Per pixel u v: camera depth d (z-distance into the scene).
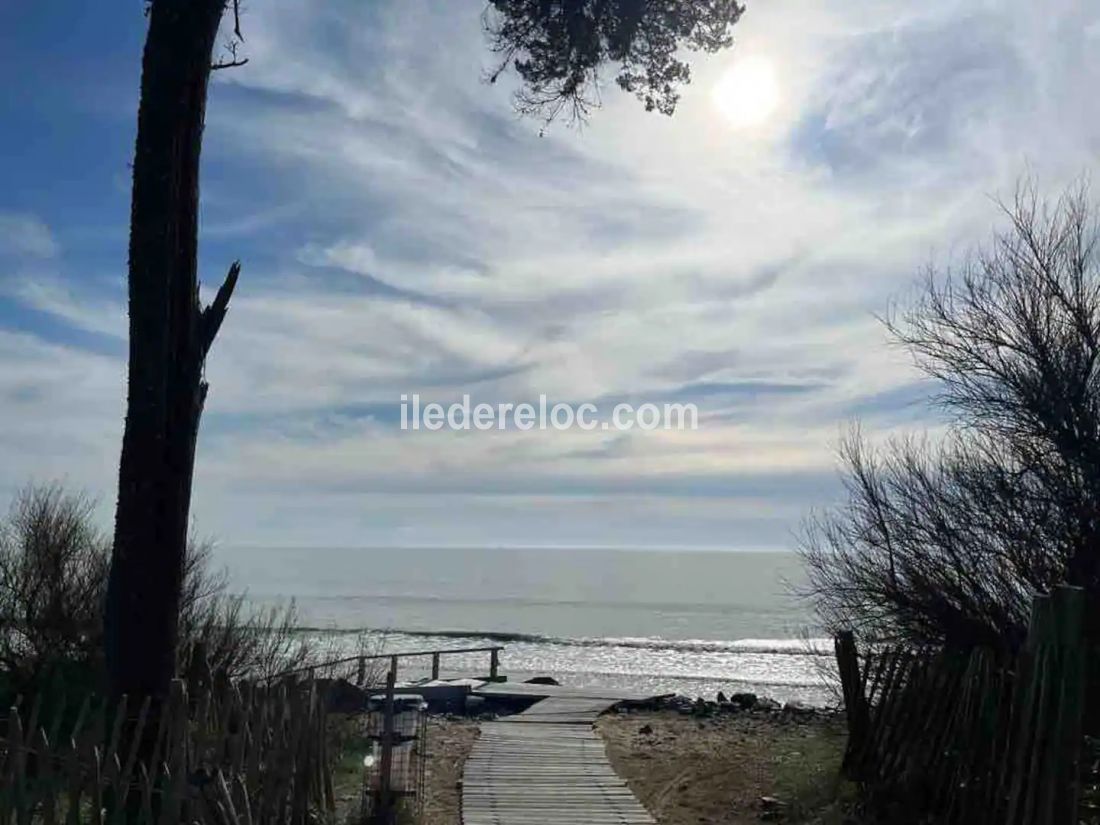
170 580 8.77
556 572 165.25
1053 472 9.81
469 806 10.03
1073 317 10.07
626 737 14.69
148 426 8.76
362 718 12.93
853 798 9.22
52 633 13.55
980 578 9.88
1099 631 8.84
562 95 12.02
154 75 8.80
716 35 11.59
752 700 18.89
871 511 11.41
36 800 6.39
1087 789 7.18
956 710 7.97
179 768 6.70
